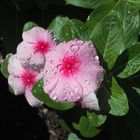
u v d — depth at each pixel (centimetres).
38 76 17
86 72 15
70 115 19
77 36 17
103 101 16
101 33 17
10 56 18
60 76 15
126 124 19
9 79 18
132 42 17
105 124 19
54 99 15
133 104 18
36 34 17
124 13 17
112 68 17
